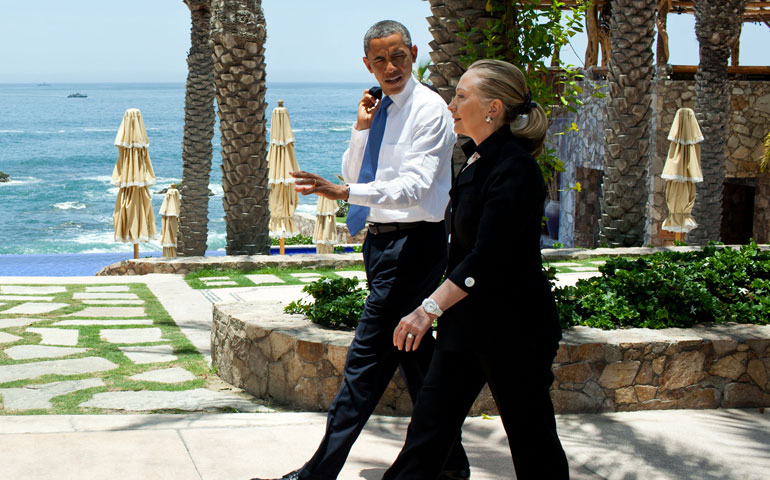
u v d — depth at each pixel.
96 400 4.94
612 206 14.09
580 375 4.60
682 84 17.11
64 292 9.94
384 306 3.34
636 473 3.69
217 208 54.25
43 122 157.50
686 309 5.21
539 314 2.74
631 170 13.92
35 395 5.07
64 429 4.09
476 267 2.64
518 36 5.56
